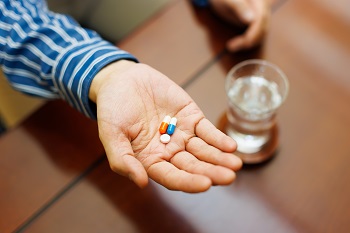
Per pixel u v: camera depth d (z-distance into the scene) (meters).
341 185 0.45
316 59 0.55
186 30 0.59
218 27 0.59
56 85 0.50
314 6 0.61
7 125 0.83
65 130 0.50
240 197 0.45
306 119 0.50
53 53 0.50
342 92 0.52
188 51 0.56
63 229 0.43
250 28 0.55
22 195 0.45
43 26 0.51
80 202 0.45
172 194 0.45
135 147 0.42
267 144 0.48
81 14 0.87
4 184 0.46
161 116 0.44
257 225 0.43
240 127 0.48
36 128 0.50
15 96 0.77
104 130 0.41
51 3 0.83
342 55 0.55
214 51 0.56
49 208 0.44
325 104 0.51
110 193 0.45
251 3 0.57
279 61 0.55
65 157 0.48
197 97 0.52
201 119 0.42
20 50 0.51
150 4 0.87
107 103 0.42
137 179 0.36
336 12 0.60
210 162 0.39
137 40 0.58
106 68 0.47
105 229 0.43
